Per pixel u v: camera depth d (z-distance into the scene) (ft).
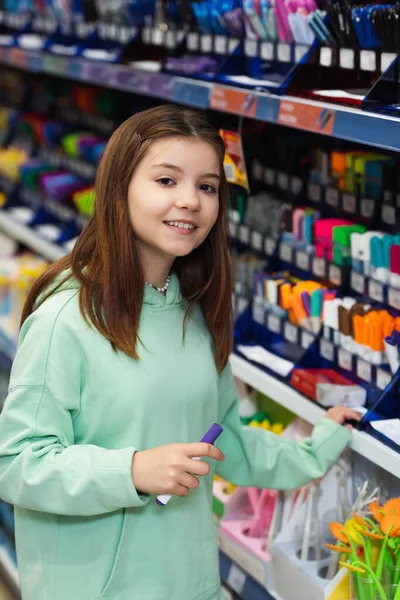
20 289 13.32
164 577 6.08
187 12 8.63
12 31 13.79
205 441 5.53
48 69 11.54
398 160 7.44
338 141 8.33
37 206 14.01
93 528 5.91
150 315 6.06
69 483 5.43
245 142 9.11
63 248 12.08
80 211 12.46
